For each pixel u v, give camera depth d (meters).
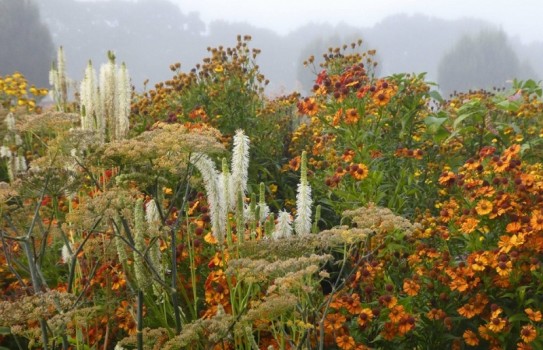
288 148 8.71
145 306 4.07
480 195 4.47
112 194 3.22
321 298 3.91
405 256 4.71
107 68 4.53
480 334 3.82
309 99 6.51
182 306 4.25
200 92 8.20
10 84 10.09
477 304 3.86
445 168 6.34
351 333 3.88
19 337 4.36
